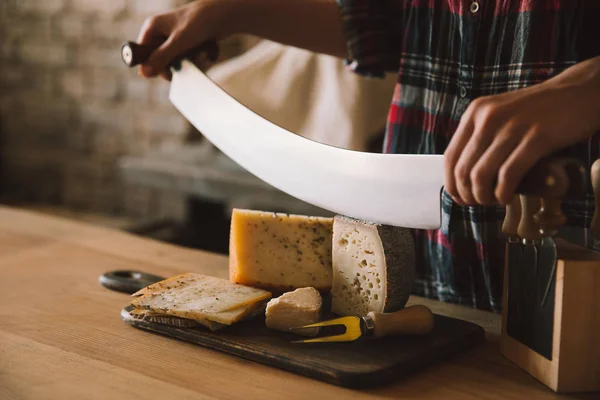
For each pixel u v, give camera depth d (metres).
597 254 0.75
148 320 0.90
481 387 0.77
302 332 0.85
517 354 0.83
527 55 1.02
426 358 0.81
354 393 0.75
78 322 0.93
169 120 3.03
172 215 3.12
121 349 0.85
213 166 2.21
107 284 1.06
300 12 1.24
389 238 0.88
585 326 0.74
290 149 0.95
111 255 1.24
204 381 0.77
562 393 0.76
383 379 0.77
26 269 1.15
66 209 3.35
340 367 0.77
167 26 1.14
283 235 0.96
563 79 0.71
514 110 0.68
